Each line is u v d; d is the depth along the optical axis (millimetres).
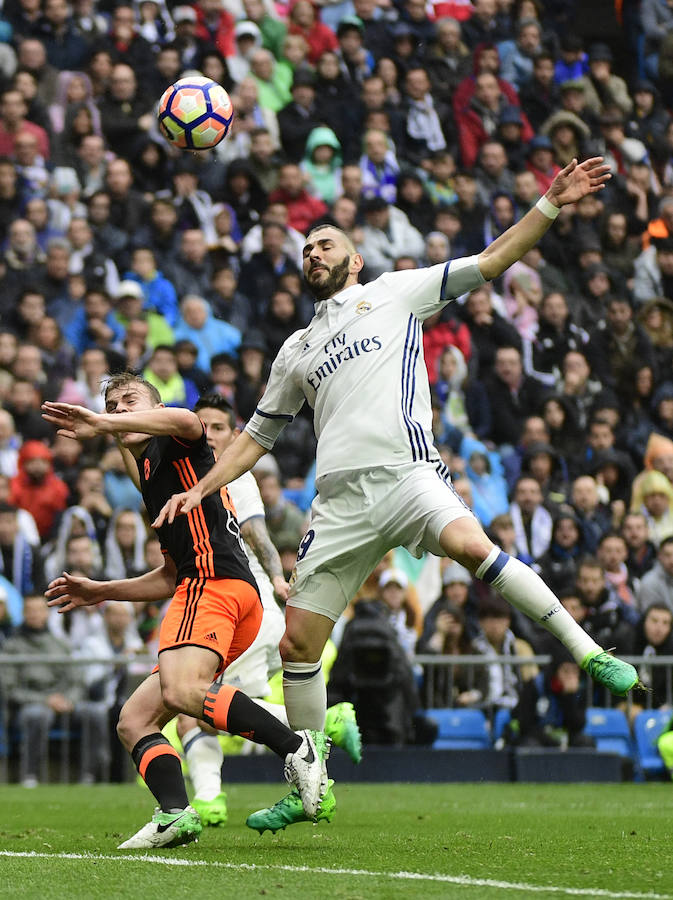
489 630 28172
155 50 42125
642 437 37719
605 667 12367
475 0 47125
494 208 41844
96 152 38875
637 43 50125
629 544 32812
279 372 14070
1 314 34969
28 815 18328
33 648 27531
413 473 13336
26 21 40719
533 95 46469
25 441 32125
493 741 27594
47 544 30234
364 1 46188
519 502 32094
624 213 43906
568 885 9898
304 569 13773
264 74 43125
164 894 9391
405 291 13805
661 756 27594
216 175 40188
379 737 26391
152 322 35719
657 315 40000
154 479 12836
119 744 27094
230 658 12727
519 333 38250
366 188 41375
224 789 24469
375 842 13586
